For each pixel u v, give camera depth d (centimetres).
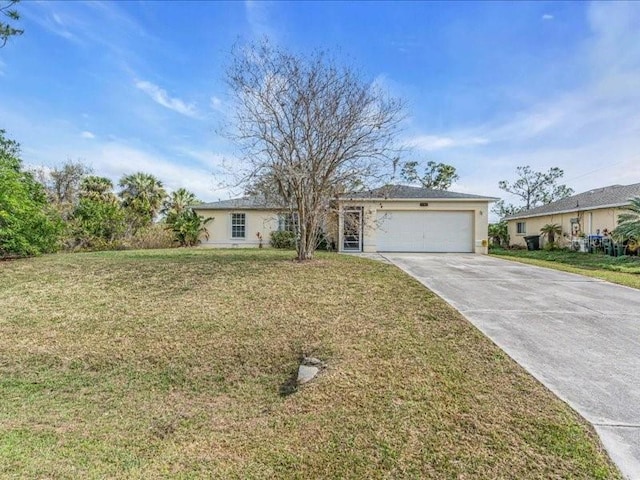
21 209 1159
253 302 703
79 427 367
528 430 319
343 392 397
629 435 311
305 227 1101
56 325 617
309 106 997
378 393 391
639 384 398
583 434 311
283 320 614
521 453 290
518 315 632
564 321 603
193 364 499
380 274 944
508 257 1562
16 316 657
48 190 2411
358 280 869
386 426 333
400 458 290
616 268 1262
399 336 539
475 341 514
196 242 1950
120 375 481
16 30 868
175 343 548
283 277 885
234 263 1064
